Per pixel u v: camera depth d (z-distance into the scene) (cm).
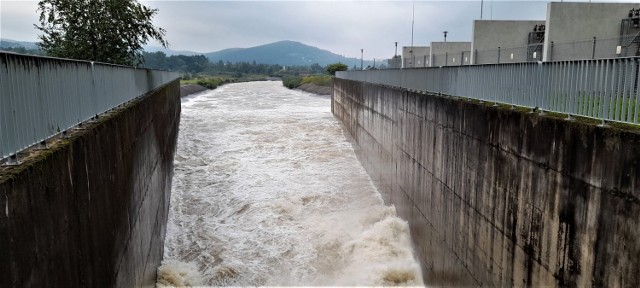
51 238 502
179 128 3684
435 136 1273
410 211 1561
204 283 1308
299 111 5050
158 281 1278
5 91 474
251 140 3186
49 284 492
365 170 2483
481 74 1067
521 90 888
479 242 975
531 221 768
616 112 635
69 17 2323
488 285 937
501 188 873
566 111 746
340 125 3878
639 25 2034
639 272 536
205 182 2197
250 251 1484
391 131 1888
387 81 2159
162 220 1561
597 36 2066
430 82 1456
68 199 563
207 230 1648
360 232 1595
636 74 608
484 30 2572
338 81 4372
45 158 500
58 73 653
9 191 406
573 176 656
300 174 2339
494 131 900
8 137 474
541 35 2564
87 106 803
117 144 872
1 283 387
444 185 1197
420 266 1400
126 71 1255
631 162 546
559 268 694
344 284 1303
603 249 597
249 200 1909
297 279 1328
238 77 19000
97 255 681
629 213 551
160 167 1661
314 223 1691
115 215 815
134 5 2431
